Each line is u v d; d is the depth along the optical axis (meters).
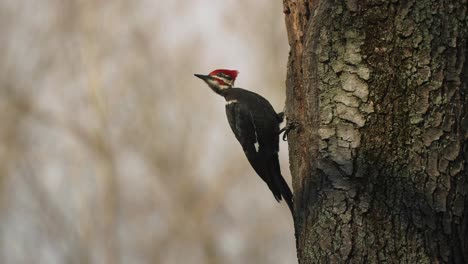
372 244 7.94
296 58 9.78
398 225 7.91
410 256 7.82
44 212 29.36
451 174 7.96
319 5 8.78
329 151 8.36
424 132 8.03
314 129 8.58
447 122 8.02
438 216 7.89
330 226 8.20
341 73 8.41
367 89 8.25
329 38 8.49
